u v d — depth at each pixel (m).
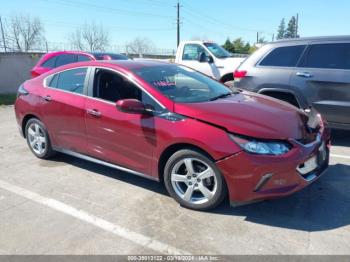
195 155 3.33
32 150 5.21
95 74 4.23
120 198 3.82
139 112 3.59
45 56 9.78
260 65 5.95
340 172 4.42
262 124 3.25
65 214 3.50
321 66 5.43
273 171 3.05
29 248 2.95
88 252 2.88
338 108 5.31
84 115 4.21
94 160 4.37
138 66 4.18
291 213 3.42
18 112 5.20
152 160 3.68
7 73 14.02
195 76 4.52
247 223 3.26
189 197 3.49
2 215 3.50
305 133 3.41
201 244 2.95
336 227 3.17
